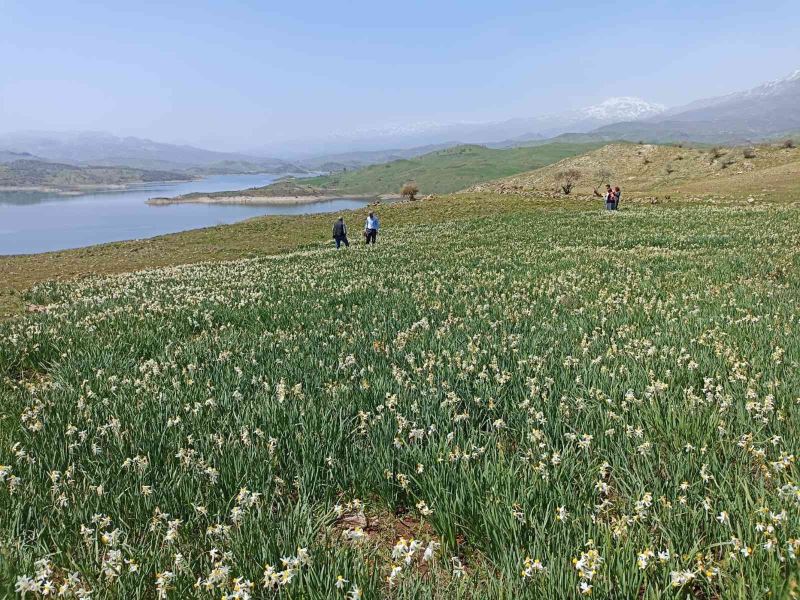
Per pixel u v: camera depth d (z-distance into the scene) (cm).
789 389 619
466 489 466
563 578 344
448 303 1360
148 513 466
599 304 1241
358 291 1606
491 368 780
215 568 361
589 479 471
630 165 10781
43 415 672
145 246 4669
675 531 390
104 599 363
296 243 4441
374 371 802
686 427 544
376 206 6512
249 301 1545
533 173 12638
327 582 357
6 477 511
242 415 652
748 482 438
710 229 2712
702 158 10000
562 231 3123
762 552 351
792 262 1672
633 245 2412
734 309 1105
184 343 1067
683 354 786
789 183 5625
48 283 2409
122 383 808
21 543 418
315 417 622
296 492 530
